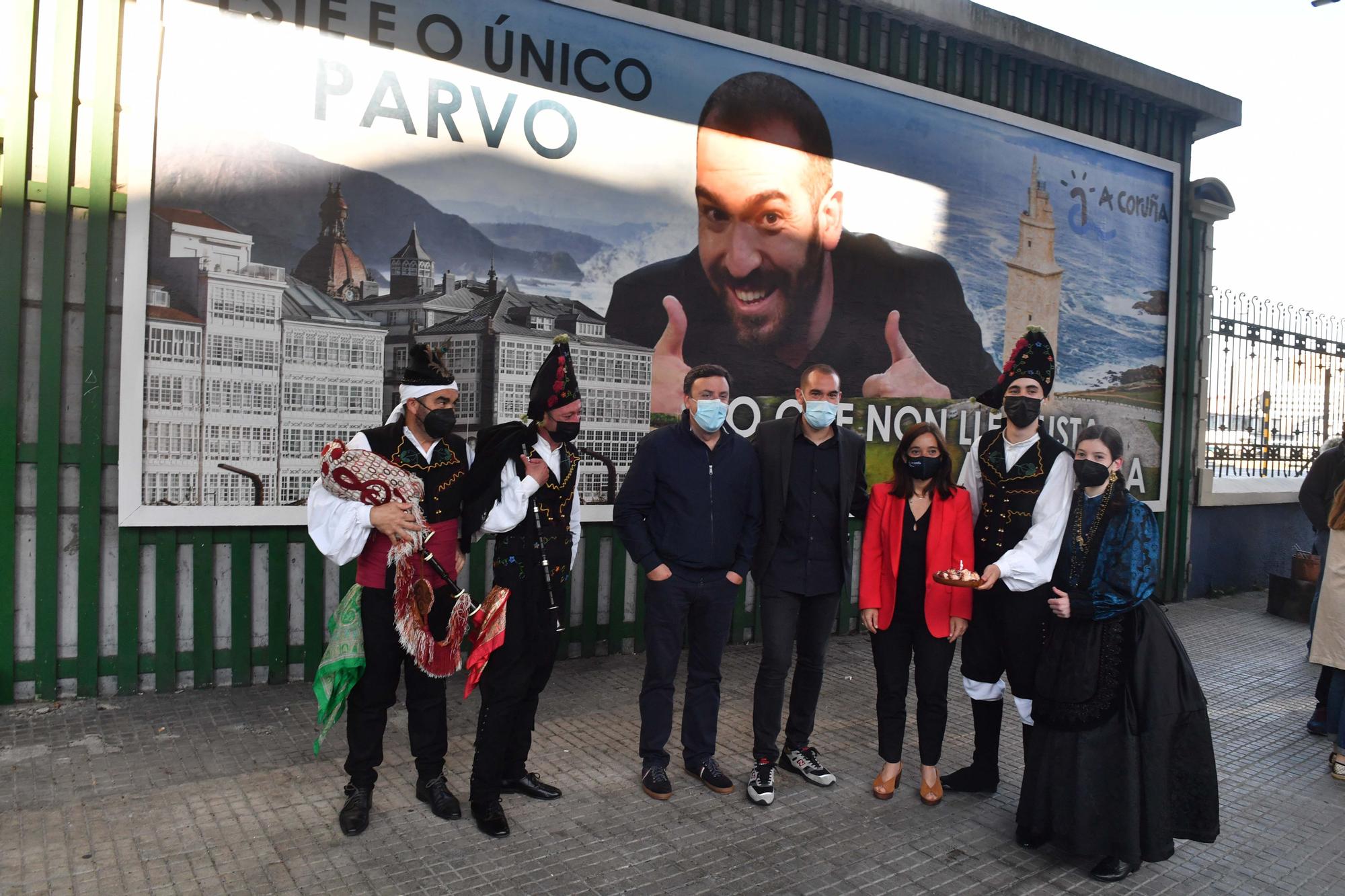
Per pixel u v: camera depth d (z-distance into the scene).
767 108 6.24
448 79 5.24
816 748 4.55
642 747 3.95
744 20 6.18
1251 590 9.23
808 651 4.12
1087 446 3.39
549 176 5.55
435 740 3.62
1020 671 3.65
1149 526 3.34
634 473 3.89
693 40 5.95
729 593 3.94
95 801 3.62
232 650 4.96
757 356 6.31
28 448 4.57
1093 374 7.90
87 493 4.65
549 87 5.52
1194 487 8.66
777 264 6.33
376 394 5.16
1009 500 3.74
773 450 4.02
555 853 3.37
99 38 4.55
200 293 4.73
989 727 4.02
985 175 7.21
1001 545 3.71
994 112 7.19
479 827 3.50
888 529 3.99
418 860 3.27
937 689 3.89
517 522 3.50
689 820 3.69
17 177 4.45
